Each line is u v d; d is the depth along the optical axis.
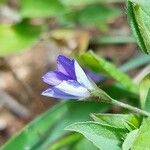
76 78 0.12
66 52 0.26
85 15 0.25
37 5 0.24
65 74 0.12
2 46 0.23
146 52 0.13
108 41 0.25
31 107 0.26
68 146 0.19
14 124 0.26
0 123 0.26
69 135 0.19
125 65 0.22
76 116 0.19
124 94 0.19
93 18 0.25
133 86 0.18
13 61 0.29
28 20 0.24
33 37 0.24
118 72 0.18
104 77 0.19
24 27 0.24
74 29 0.26
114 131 0.12
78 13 0.25
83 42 0.26
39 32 0.24
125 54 0.27
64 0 0.24
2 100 0.26
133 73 0.25
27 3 0.24
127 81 0.18
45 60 0.29
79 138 0.19
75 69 0.12
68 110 0.19
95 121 0.13
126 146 0.12
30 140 0.18
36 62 0.29
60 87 0.12
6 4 0.29
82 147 0.18
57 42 0.26
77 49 0.25
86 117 0.18
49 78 0.12
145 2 0.11
